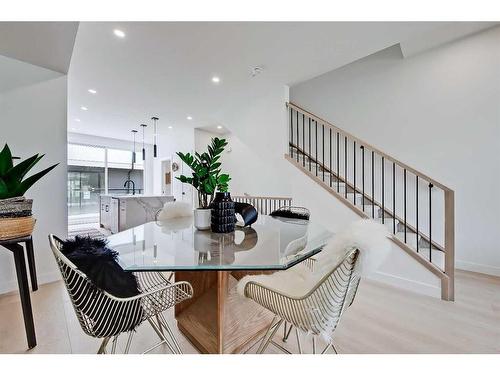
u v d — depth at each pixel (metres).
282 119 3.75
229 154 6.45
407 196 3.35
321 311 0.97
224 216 1.72
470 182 2.89
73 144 6.70
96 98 4.12
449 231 2.21
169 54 2.77
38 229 2.51
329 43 2.60
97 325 0.95
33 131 2.49
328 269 0.97
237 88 3.76
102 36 2.40
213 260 1.14
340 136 4.09
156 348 1.53
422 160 3.24
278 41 2.55
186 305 1.66
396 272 2.49
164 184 7.53
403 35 2.48
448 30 2.77
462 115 2.93
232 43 2.57
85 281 0.92
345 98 4.05
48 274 2.55
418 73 3.26
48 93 2.58
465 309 2.01
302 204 3.42
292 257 1.19
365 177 3.78
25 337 1.59
